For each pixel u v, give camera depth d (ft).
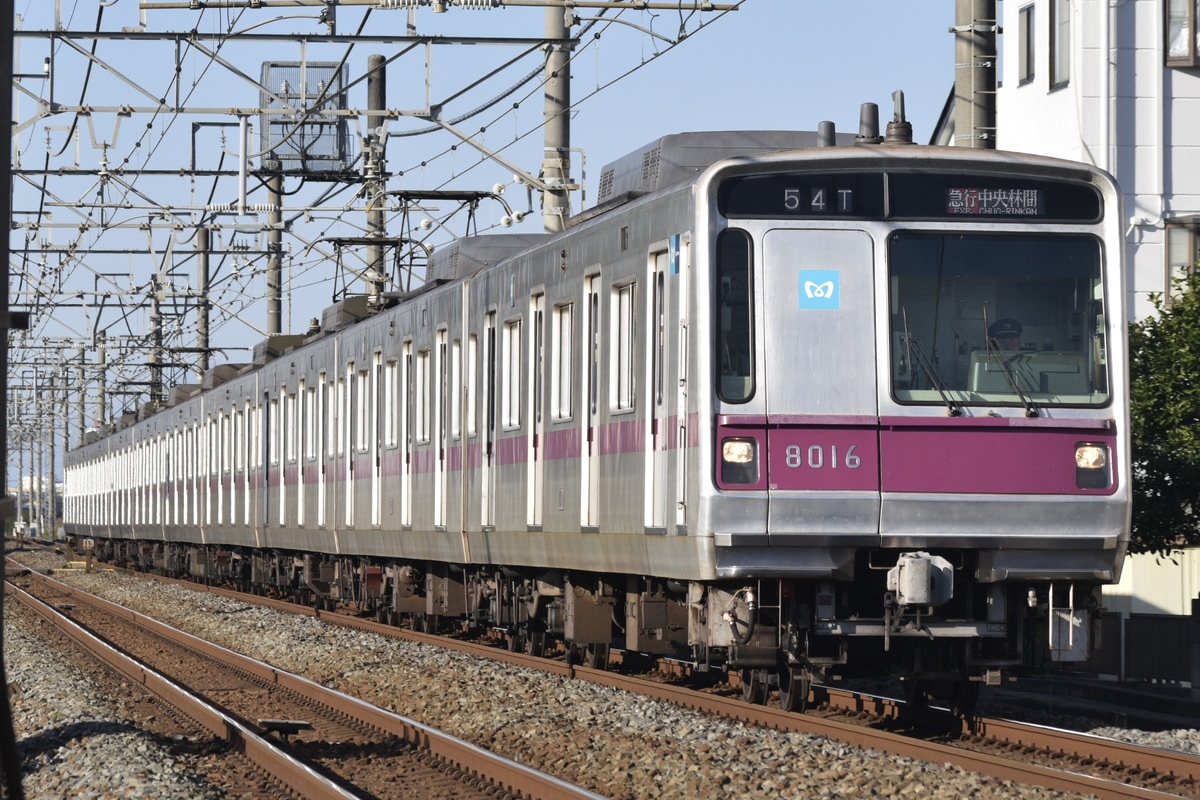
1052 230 96.94
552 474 126.00
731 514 92.73
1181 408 127.03
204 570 329.93
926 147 96.58
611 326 112.68
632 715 103.76
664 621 113.80
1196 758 81.76
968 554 96.43
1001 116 211.00
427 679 131.64
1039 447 94.99
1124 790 73.20
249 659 155.02
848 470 93.71
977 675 98.58
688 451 95.61
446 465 158.40
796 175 95.66
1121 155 192.34
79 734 108.47
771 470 93.35
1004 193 96.94
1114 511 95.20
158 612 255.29
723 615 95.91
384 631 191.01
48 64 194.80
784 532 92.99
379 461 185.98
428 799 81.30
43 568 463.83
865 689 128.47
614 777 83.05
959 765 83.41
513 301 137.59
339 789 77.92
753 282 94.68
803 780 77.87
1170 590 169.48
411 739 98.89
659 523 102.37
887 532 93.81
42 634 213.25
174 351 385.91
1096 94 191.21
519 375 135.95
